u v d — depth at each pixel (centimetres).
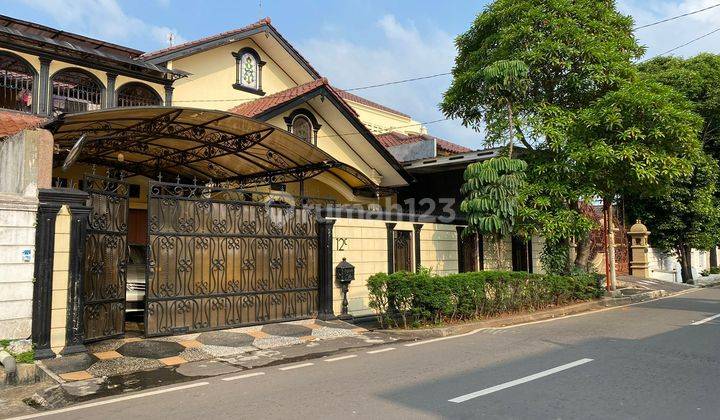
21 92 1234
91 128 1063
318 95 1558
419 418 523
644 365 754
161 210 936
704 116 2261
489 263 1684
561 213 1429
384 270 1338
